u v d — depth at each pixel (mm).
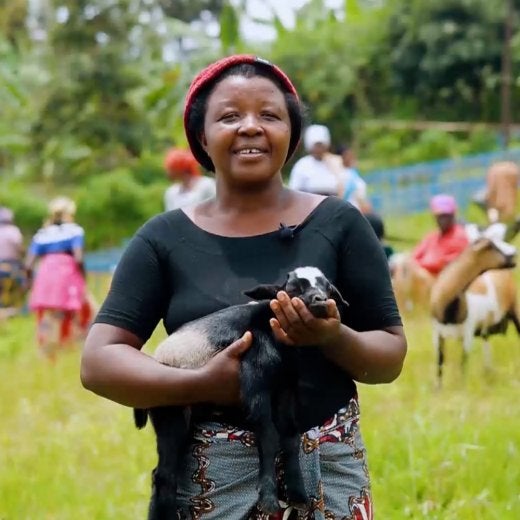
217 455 3119
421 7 29875
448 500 5750
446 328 8266
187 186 11055
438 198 11719
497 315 8461
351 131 30141
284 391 3053
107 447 7102
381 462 6129
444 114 30562
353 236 3268
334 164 11914
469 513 5469
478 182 23250
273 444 2986
